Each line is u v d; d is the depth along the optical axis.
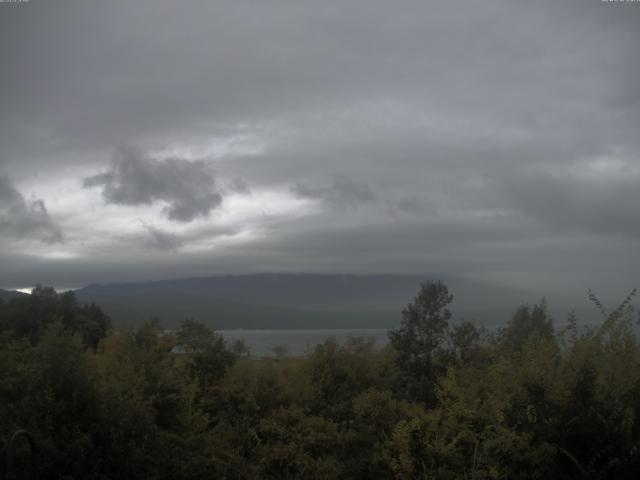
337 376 12.71
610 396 7.62
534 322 15.01
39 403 7.10
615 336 8.45
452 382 8.62
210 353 12.49
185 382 11.10
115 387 8.05
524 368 8.07
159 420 9.43
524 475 7.15
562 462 7.32
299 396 11.43
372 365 13.87
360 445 8.89
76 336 8.58
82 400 7.35
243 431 10.07
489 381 8.92
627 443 7.19
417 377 14.98
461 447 7.74
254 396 10.87
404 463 7.66
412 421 7.99
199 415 10.10
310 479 8.35
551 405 7.58
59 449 6.75
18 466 6.38
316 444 8.94
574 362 7.97
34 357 8.21
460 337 15.21
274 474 8.83
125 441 7.29
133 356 11.02
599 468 7.20
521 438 7.24
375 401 9.16
